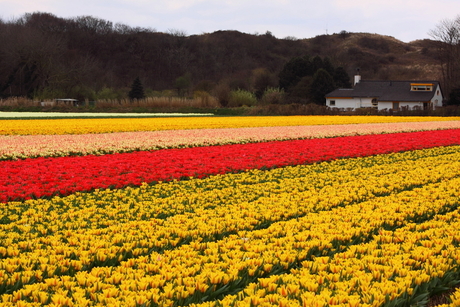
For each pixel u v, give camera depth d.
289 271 5.75
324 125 34.78
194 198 9.59
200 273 5.43
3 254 5.96
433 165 14.60
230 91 64.12
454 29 82.31
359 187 11.20
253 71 108.94
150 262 5.76
